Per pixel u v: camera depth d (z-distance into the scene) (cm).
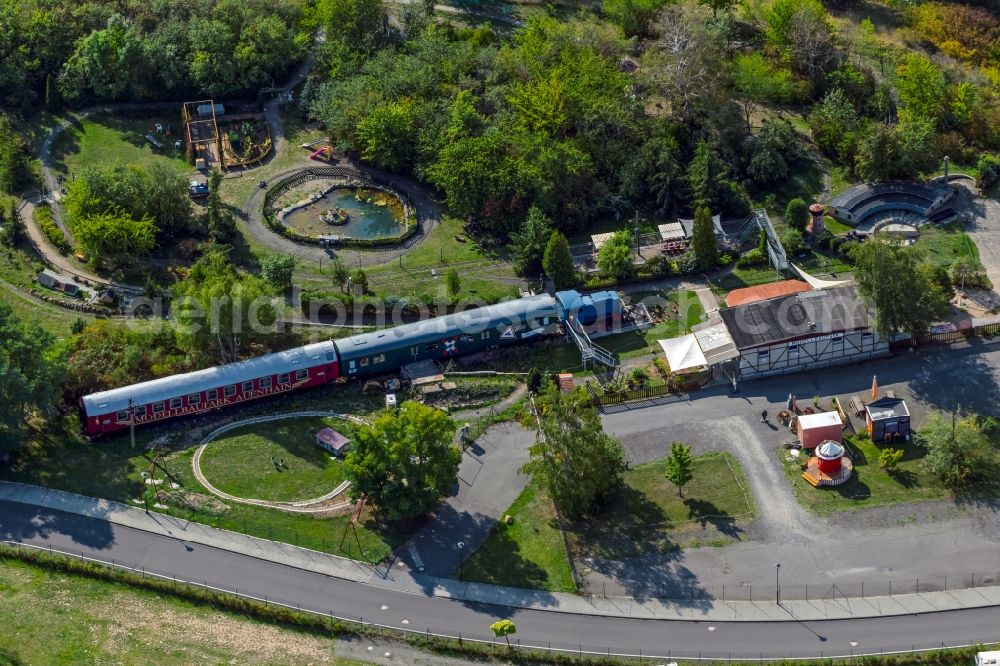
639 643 12812
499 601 13350
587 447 13825
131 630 12838
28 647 12544
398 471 13775
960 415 15575
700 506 14488
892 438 15200
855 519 14262
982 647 12588
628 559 13862
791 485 14738
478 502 14600
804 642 12788
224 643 12750
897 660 12462
